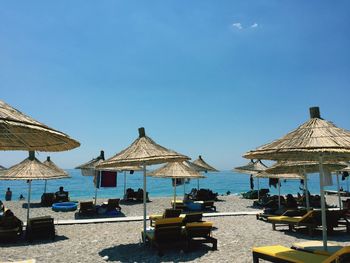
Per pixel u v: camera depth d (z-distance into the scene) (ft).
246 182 241.76
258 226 39.22
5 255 25.98
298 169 41.88
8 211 33.17
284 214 37.60
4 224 31.32
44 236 32.91
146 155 25.93
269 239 31.40
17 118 10.93
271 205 53.36
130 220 44.16
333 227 35.47
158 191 156.66
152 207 61.26
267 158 21.97
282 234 33.99
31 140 14.94
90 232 36.09
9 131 13.30
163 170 45.68
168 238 26.30
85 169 55.83
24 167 38.22
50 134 12.43
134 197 71.87
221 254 25.55
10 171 37.99
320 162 20.72
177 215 35.32
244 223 41.55
